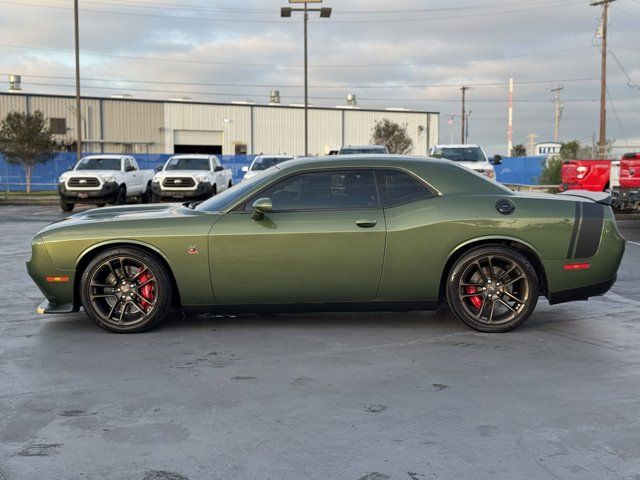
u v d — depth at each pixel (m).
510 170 45.78
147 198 26.36
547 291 5.98
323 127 63.19
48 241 5.92
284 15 33.47
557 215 5.88
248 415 3.99
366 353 5.32
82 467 3.31
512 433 3.70
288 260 5.83
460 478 3.17
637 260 10.54
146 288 5.98
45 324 6.38
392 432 3.72
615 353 5.32
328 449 3.50
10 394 4.39
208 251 5.83
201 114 60.59
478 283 5.95
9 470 3.28
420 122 65.75
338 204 5.95
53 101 56.31
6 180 39.94
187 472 3.25
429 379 4.66
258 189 5.98
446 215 5.84
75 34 30.28
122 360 5.16
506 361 5.10
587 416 3.96
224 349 5.45
